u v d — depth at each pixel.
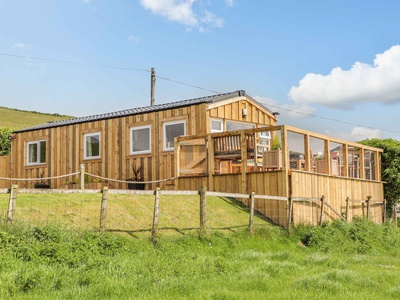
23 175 21.92
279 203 13.99
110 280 6.32
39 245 7.59
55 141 20.95
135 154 18.50
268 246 11.54
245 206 14.51
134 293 5.99
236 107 18.30
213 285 6.76
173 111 17.67
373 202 19.78
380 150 20.92
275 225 13.75
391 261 10.82
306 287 6.89
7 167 22.72
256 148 14.93
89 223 9.97
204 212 11.16
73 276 6.48
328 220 15.52
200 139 15.96
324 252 12.11
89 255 7.63
